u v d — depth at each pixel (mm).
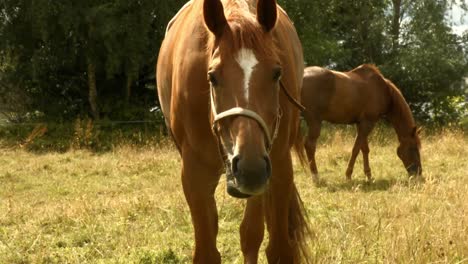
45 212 6281
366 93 9211
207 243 3318
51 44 15180
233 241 5062
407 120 9070
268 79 2561
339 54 19016
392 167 9867
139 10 14445
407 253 3816
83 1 14328
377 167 9836
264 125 2516
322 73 9094
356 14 20547
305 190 7625
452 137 12305
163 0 14422
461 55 19297
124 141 13633
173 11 14695
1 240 5309
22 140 13992
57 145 13641
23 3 14453
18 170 10289
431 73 18859
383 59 20641
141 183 8617
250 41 2584
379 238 4336
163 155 10914
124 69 15266
